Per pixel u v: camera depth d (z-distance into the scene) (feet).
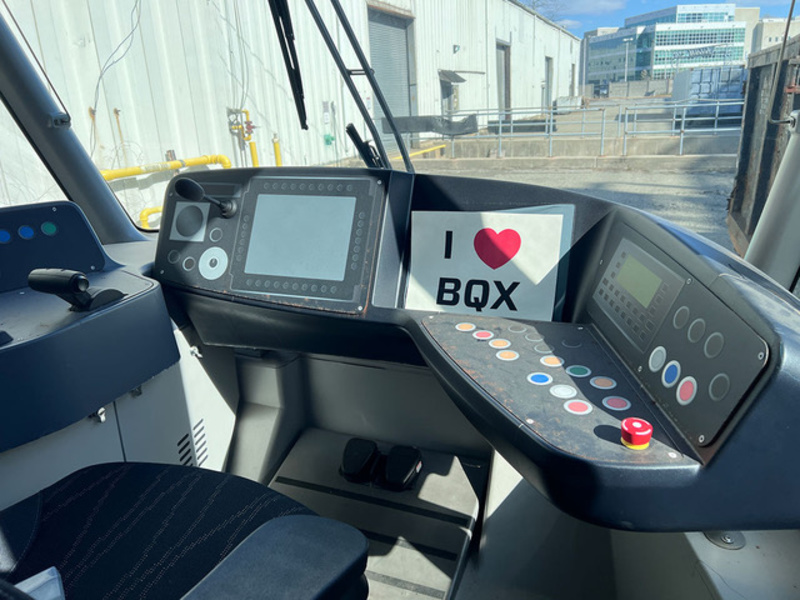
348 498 4.30
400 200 3.44
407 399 4.66
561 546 3.56
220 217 3.80
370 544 3.91
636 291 2.55
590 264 3.04
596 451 1.84
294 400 4.85
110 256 4.30
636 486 1.76
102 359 3.17
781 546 2.25
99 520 2.71
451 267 3.32
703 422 1.82
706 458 1.74
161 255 3.93
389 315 3.25
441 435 4.65
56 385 2.92
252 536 2.08
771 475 1.72
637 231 2.73
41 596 1.97
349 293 3.34
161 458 3.89
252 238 3.67
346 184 3.50
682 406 1.94
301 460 4.69
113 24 10.46
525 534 3.72
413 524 4.04
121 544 2.58
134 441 3.62
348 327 3.35
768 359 1.67
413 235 3.43
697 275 2.18
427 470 4.49
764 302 1.87
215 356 4.47
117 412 3.46
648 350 2.28
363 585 2.24
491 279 3.23
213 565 2.47
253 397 4.81
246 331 3.80
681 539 2.38
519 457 2.03
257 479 4.50
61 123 4.58
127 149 10.82
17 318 3.11
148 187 10.13
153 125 11.37
